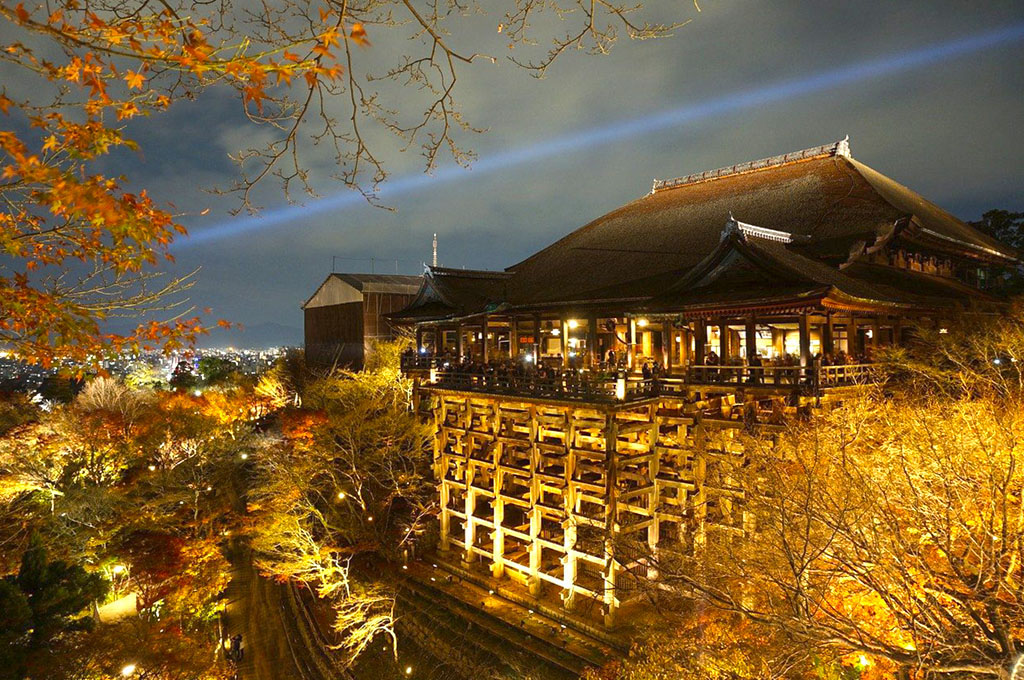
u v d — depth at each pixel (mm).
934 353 23922
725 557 16062
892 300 25922
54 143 4742
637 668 16453
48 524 24922
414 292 56781
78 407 42844
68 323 5652
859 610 14727
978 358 21672
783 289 23219
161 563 25891
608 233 43094
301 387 60969
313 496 38875
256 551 33344
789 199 36781
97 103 4863
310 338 62656
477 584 29906
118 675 15086
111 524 27594
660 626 20562
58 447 34344
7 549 21438
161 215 5496
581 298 32656
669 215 41875
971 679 11258
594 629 24391
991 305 32562
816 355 22938
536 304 34219
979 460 13422
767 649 14078
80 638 15219
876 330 27984
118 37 4371
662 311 26094
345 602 25969
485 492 30250
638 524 25281
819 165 39781
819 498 12859
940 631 9938
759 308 23656
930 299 29375
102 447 35062
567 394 26203
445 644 26031
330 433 37844
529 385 27828
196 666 18609
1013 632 11219
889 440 16078
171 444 36469
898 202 34938
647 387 26016
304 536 29516
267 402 59000
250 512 33812
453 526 36000
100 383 48969
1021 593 9859
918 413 16375
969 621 11453
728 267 25781
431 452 41938
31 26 4035
